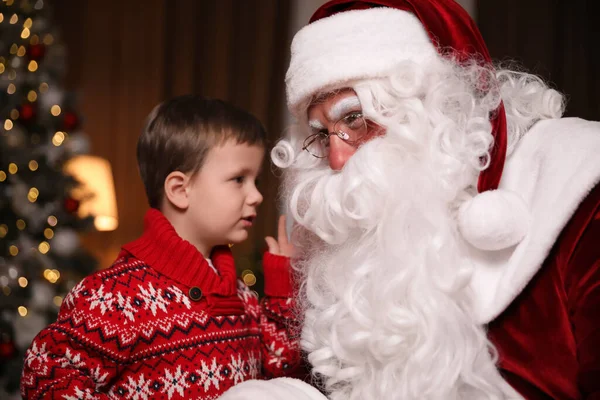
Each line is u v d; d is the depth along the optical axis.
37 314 2.99
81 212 3.64
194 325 1.37
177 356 1.33
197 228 1.46
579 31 5.12
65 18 4.89
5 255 3.08
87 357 1.27
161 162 1.47
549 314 0.98
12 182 3.14
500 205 0.99
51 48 3.42
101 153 4.90
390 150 1.09
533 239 0.98
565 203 0.97
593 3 5.12
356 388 1.05
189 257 1.39
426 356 0.96
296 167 1.31
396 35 1.12
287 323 1.54
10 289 3.00
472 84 1.13
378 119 1.10
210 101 1.55
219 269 1.50
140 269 1.38
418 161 1.08
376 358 1.01
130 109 4.97
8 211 3.11
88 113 4.89
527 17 5.06
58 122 3.28
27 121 3.16
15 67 3.26
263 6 5.04
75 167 4.14
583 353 0.92
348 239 1.14
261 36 5.04
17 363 2.83
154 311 1.34
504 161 1.11
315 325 1.11
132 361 1.31
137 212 4.93
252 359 1.48
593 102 5.12
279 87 5.05
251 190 1.50
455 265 1.01
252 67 5.05
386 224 1.05
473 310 1.02
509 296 0.99
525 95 1.21
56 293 3.13
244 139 1.48
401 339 0.99
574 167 0.99
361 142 1.16
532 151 1.10
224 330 1.41
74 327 1.28
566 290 0.98
